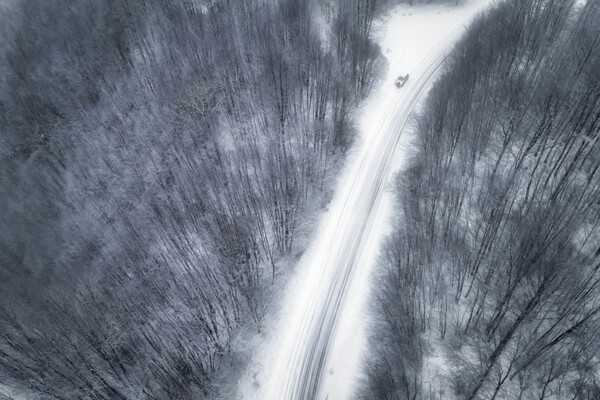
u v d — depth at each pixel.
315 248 54.91
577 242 44.56
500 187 51.31
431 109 64.12
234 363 46.28
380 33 84.94
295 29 78.56
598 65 54.09
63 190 69.94
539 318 41.31
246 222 54.44
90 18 86.88
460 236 49.22
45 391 44.62
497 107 58.84
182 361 44.56
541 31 67.62
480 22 75.12
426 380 41.78
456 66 68.62
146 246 57.91
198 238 56.31
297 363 45.69
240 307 49.94
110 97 77.75
